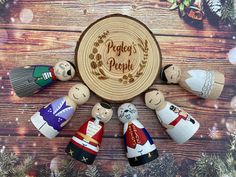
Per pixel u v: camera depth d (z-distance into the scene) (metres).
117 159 0.29
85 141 0.26
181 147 0.29
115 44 0.28
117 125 0.29
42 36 0.28
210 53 0.30
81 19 0.29
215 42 0.30
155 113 0.29
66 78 0.27
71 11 0.28
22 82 0.26
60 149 0.28
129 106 0.27
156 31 0.29
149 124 0.29
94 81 0.28
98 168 0.28
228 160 0.30
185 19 0.30
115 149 0.29
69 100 0.27
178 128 0.27
